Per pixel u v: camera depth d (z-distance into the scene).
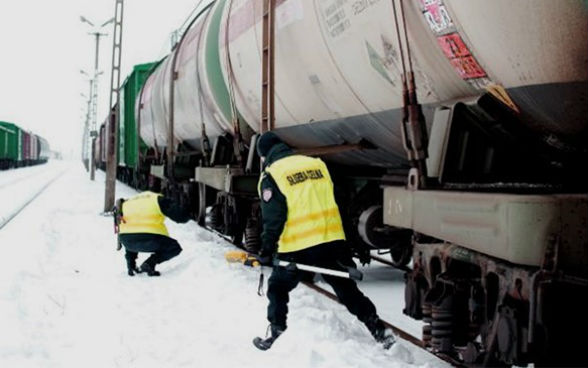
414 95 4.04
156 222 7.58
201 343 4.71
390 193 4.31
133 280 7.24
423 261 4.27
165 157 16.22
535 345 2.95
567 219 2.87
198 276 7.34
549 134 3.61
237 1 8.03
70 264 8.24
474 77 3.68
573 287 2.96
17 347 4.46
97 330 5.08
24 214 15.44
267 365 4.21
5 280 6.56
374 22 4.39
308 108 6.35
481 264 3.53
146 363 4.29
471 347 3.75
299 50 5.82
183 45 12.18
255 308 5.71
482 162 3.89
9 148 55.81
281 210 4.42
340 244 4.51
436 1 3.54
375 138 5.66
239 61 7.88
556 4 2.93
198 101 10.94
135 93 22.58
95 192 25.30
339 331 4.86
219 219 10.48
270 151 4.63
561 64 3.10
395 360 4.26
